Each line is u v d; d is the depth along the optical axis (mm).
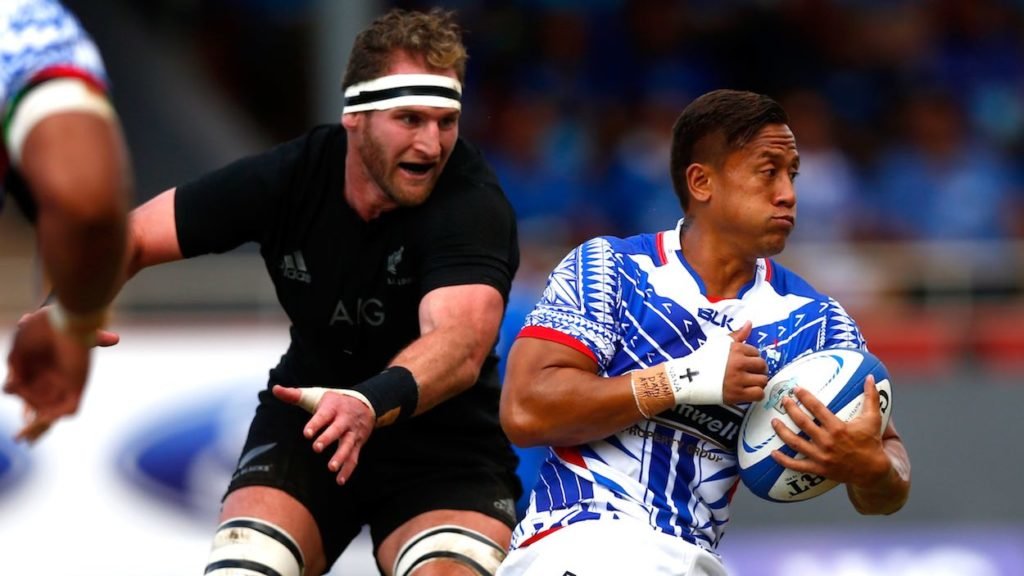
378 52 14578
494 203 15266
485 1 45500
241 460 15750
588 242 13828
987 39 46688
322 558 15477
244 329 28344
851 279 34344
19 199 8836
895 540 29203
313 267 15305
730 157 13047
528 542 13242
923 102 45438
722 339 12711
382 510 15695
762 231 13023
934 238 42938
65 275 8023
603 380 12758
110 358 27688
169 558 26969
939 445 29922
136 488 27203
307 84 45062
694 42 46094
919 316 33281
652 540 12859
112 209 7852
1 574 26562
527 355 13148
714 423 13102
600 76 45188
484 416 15852
